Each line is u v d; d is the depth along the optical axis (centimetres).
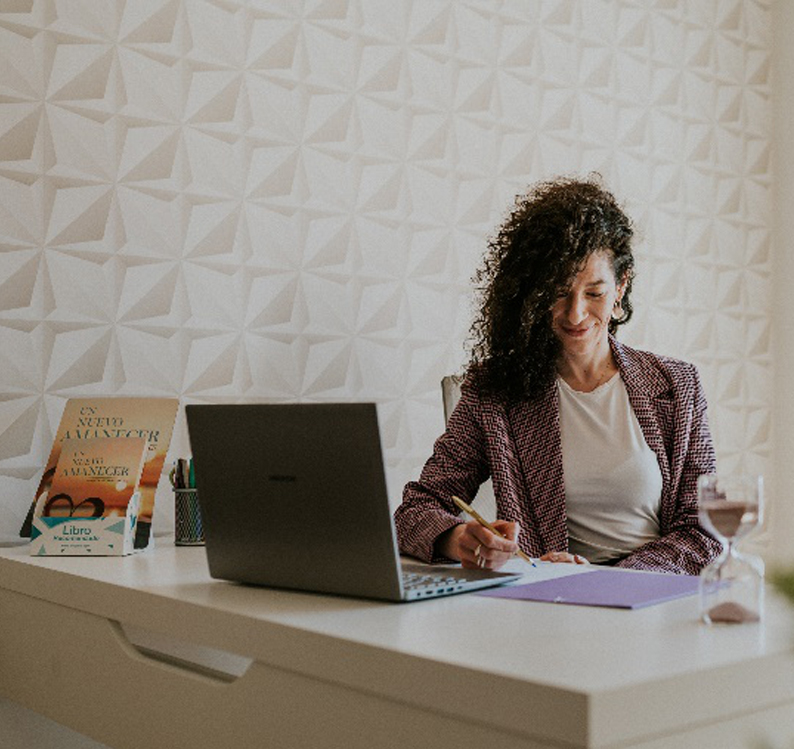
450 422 228
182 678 146
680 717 98
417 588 142
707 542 207
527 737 97
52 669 176
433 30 298
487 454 223
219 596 146
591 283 217
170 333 249
